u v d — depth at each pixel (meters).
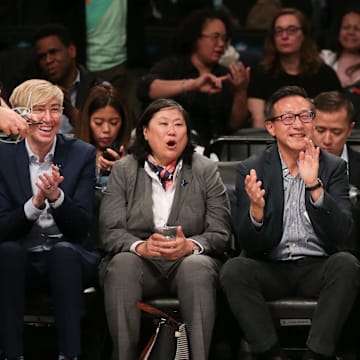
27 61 21.36
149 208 16.08
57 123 15.89
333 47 24.53
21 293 15.22
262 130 19.73
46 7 25.27
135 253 15.70
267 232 15.68
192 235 16.16
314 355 15.00
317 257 15.83
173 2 26.22
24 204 15.49
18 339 15.16
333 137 17.27
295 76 21.11
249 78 21.05
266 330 15.16
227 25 21.12
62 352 15.13
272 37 21.14
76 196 15.99
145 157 16.36
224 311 16.31
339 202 15.77
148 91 20.77
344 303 15.12
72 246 15.40
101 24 23.00
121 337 15.20
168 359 14.65
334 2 26.73
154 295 15.76
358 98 20.58
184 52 21.17
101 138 17.70
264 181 15.89
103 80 22.16
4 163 15.99
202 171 16.30
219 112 20.70
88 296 15.80
